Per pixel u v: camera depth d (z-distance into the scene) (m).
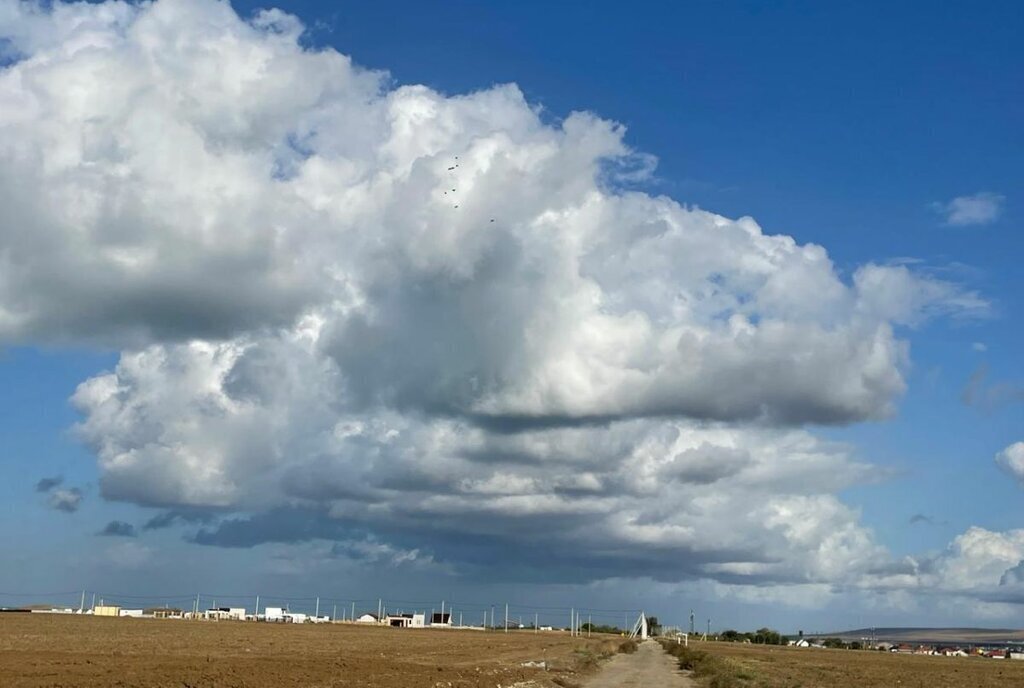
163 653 87.56
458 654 119.12
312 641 139.88
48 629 136.38
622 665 121.62
